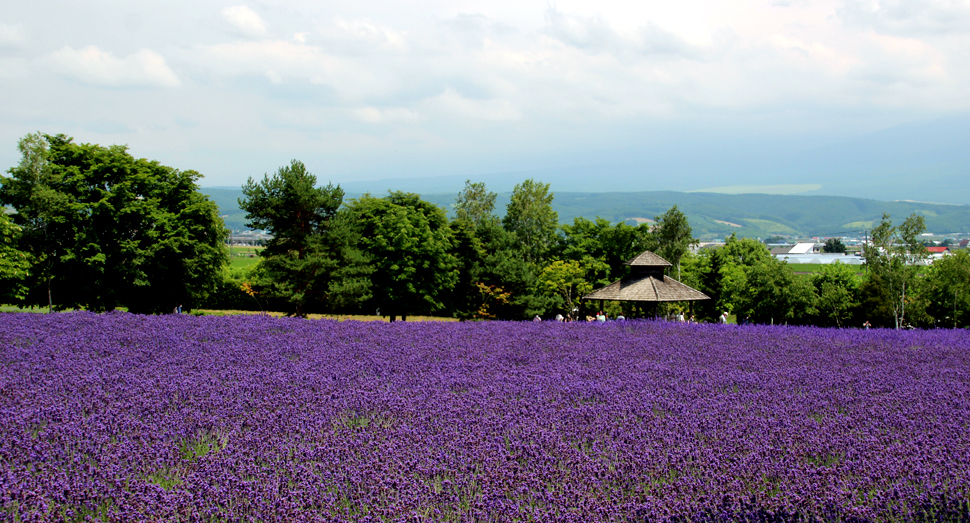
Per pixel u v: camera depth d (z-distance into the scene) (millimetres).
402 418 8070
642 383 10531
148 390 8867
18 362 10422
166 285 39312
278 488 5793
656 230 64062
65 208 34812
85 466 6059
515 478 6129
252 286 55812
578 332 17578
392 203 47625
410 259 41438
